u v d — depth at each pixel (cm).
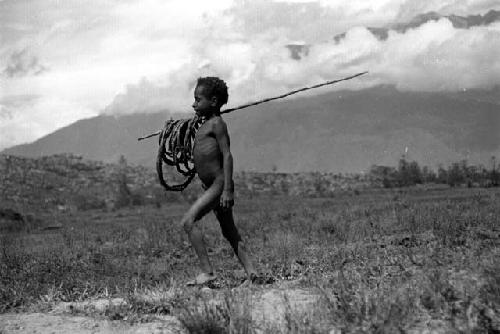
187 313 508
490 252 727
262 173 12475
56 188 10369
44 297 730
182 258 1215
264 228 1614
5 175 10319
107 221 4241
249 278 692
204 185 698
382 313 459
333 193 8538
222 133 679
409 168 11312
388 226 1337
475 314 456
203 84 681
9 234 3048
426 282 554
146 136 713
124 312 580
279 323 495
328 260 833
